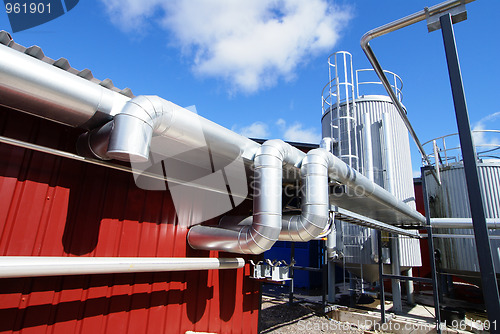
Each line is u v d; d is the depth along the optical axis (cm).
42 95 232
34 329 289
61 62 264
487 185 902
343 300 1099
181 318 432
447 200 991
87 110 262
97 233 347
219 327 490
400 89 1035
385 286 1378
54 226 312
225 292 512
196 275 464
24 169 297
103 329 342
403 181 922
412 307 989
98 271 285
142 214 400
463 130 255
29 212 296
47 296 301
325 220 396
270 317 866
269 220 361
